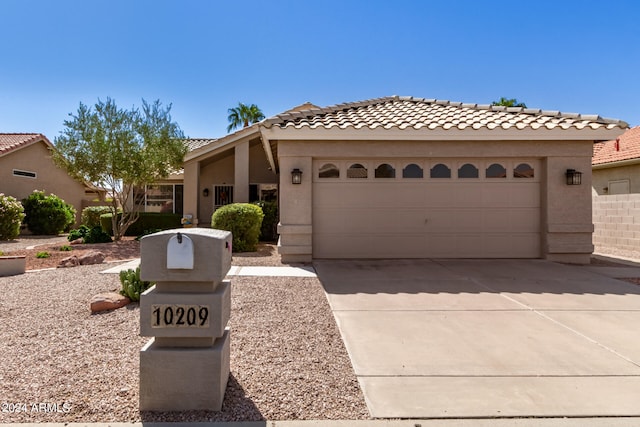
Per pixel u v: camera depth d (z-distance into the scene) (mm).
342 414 3277
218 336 3330
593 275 8789
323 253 10695
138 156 15688
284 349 4633
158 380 3285
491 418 3242
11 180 20812
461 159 10836
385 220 10789
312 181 10656
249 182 19906
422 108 12727
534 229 10883
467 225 10836
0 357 4371
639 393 3641
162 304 3297
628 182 18547
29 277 8516
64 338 4953
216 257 3287
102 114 15609
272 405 3400
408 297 6910
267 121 10289
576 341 4906
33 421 3129
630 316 5887
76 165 15406
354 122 10469
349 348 4680
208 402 3297
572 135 10031
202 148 17703
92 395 3541
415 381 3865
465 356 4453
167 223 19344
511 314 5965
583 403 3465
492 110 12078
